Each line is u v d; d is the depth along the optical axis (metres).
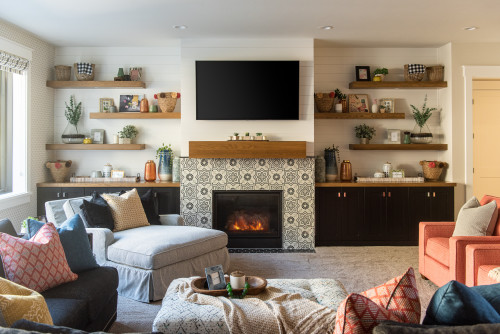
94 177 5.90
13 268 2.52
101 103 6.07
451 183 5.77
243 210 5.73
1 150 5.24
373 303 1.46
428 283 4.21
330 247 5.74
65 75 5.90
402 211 5.80
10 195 5.00
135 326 3.19
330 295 2.65
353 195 5.78
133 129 6.05
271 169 5.63
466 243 3.46
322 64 6.20
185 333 2.25
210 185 5.62
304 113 5.68
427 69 6.05
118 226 4.35
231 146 5.50
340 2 4.13
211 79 5.57
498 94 6.46
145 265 3.71
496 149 6.49
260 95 5.59
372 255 5.29
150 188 5.66
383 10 4.39
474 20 4.76
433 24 4.91
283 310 2.32
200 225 5.62
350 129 6.21
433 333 1.22
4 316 1.55
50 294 2.59
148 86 6.09
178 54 6.08
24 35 5.24
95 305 2.68
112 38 5.57
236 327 2.22
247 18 4.68
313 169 5.62
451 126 5.85
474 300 1.42
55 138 6.10
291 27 5.06
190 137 5.68
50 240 2.74
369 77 6.08
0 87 5.20
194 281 2.81
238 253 5.42
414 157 6.24
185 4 4.20
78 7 4.28
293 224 5.64
